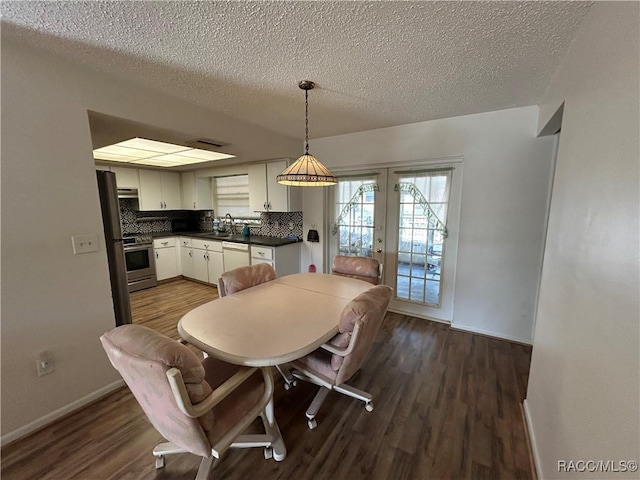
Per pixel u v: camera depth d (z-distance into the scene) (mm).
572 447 1032
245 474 1397
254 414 1345
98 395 1916
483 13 1249
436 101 2369
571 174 1304
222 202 5262
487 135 2670
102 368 1936
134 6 1195
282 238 4363
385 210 3406
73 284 1766
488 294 2838
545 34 1392
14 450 1517
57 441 1578
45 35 1417
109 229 2256
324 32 1396
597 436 856
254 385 1437
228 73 1843
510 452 1514
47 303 1662
